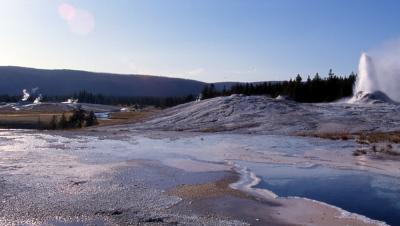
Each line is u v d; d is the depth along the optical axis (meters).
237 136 40.09
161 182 18.53
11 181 18.02
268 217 13.62
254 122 47.84
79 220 12.88
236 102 57.28
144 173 20.53
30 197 15.39
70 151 28.72
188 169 21.95
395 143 32.88
